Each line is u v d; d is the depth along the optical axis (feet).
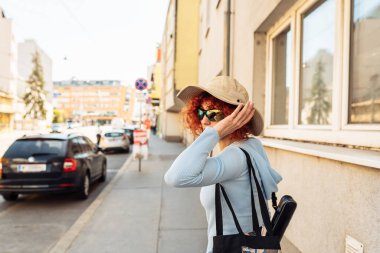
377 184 6.20
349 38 8.87
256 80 16.26
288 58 13.97
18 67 241.55
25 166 21.17
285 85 14.28
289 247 10.59
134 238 14.32
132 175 31.86
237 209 4.57
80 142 25.36
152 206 19.85
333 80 9.55
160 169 35.83
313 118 11.46
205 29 39.65
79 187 22.44
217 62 28.63
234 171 4.42
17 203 22.48
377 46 7.73
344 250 7.35
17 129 180.75
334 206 7.78
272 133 15.17
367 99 8.11
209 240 4.90
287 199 4.82
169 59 74.33
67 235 14.83
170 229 15.46
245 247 4.29
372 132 7.66
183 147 66.90
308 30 11.98
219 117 4.96
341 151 7.67
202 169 4.21
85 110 475.72
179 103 59.57
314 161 8.91
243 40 18.58
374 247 6.25
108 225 16.21
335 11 9.51
